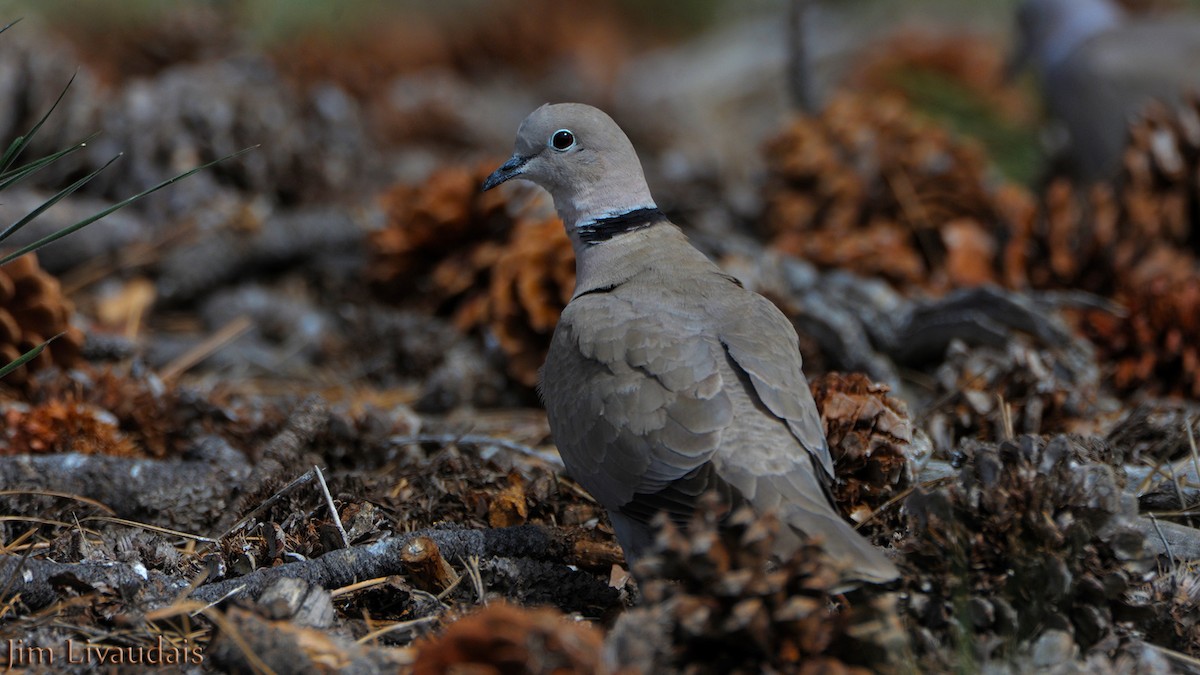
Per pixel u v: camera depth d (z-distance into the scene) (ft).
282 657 20.61
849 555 20.11
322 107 51.21
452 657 18.62
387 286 43.50
